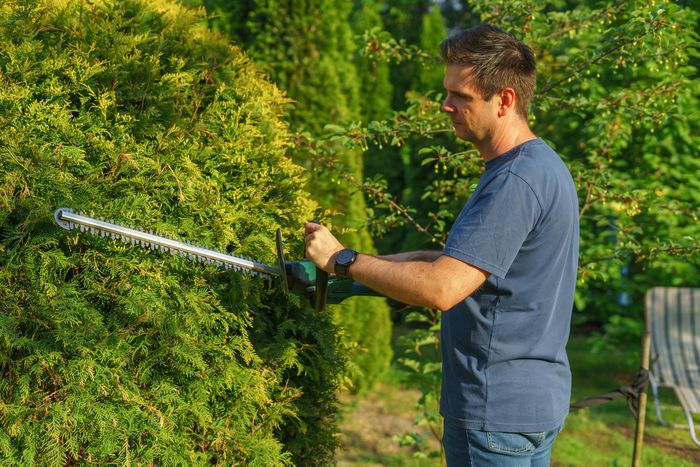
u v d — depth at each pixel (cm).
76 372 205
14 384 207
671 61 339
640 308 592
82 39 227
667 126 488
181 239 220
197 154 230
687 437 464
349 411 482
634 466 307
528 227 170
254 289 238
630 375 609
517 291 176
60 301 204
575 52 335
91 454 212
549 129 573
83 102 217
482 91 178
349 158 471
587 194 337
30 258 203
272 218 246
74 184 210
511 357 180
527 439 182
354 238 484
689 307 507
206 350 226
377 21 1053
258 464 232
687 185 514
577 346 718
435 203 729
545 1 330
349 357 279
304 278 194
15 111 207
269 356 244
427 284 168
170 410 219
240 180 240
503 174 173
